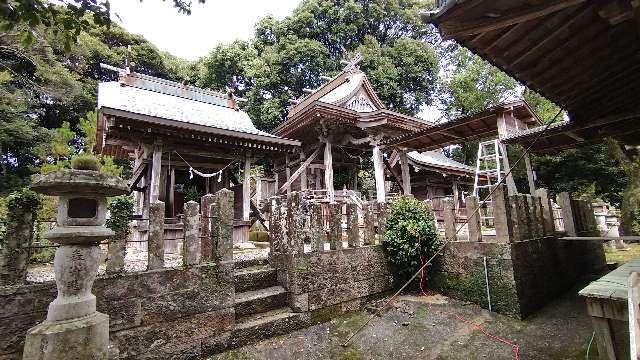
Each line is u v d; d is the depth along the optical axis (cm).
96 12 284
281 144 941
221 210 478
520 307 529
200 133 805
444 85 2452
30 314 339
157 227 425
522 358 415
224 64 2242
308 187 1424
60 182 270
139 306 393
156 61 2439
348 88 1560
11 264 340
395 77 2122
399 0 2480
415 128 1189
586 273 758
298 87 2269
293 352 447
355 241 632
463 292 612
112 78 2288
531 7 237
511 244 556
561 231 737
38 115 1848
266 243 996
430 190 1694
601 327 310
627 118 529
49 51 1530
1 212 486
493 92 2172
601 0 265
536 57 343
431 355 436
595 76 397
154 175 782
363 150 1521
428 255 659
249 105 2152
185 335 418
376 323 535
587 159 1501
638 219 1062
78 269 279
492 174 1065
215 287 452
